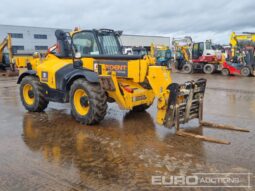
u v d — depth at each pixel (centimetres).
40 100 719
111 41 688
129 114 706
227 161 416
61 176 378
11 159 436
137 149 470
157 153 450
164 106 530
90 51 660
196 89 568
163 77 553
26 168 404
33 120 663
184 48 2192
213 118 673
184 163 411
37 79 737
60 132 567
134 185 351
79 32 665
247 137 523
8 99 963
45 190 343
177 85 514
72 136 541
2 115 718
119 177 372
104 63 631
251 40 1962
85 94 605
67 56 691
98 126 604
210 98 961
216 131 561
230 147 472
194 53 2134
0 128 600
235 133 548
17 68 1981
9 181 367
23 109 789
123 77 610
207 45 2084
